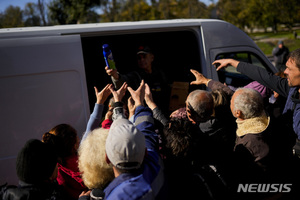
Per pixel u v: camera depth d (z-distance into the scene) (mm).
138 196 1423
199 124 2479
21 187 1769
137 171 1533
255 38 36875
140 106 2098
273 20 42812
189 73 4426
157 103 4184
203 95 2322
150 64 4211
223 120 2461
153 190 1570
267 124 2086
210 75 3703
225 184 1686
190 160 1788
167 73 4809
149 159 1678
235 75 4645
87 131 2404
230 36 3828
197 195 1662
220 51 3748
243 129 2092
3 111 2717
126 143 1464
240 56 4184
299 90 2443
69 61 2930
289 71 2365
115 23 3527
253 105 2041
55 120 2914
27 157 1738
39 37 2852
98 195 1762
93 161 1748
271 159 2018
